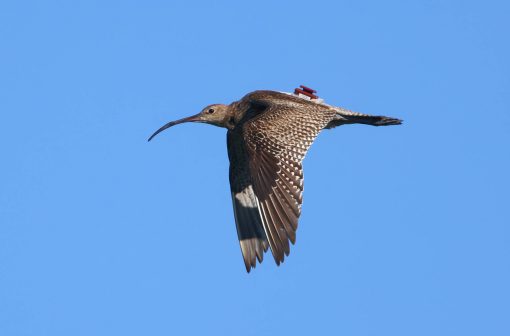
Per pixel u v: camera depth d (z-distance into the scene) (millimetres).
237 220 20547
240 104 21312
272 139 17656
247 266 20203
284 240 16500
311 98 19906
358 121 19562
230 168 20875
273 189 16953
